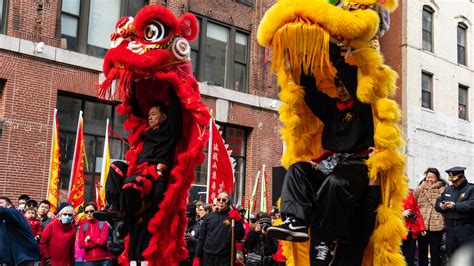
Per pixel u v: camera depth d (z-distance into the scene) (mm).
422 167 26438
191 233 10047
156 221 5129
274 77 21500
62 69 15914
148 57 5133
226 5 20500
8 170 14523
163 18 5230
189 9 19375
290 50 4340
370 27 4203
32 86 15250
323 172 4469
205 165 19078
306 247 4727
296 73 4742
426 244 10664
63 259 9508
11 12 15164
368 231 4281
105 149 13641
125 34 5277
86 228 10070
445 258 10547
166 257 5180
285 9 4273
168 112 5395
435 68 28047
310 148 4875
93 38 17109
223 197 8938
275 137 21203
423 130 26859
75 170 13258
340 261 4281
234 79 20766
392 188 4254
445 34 29000
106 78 5469
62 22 16484
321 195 4188
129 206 5078
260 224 10180
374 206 4262
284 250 4855
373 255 4266
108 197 5332
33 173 14977
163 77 5227
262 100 20938
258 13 21391
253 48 21141
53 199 13391
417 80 26984
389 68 4434
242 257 9797
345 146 4496
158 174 5285
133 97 5676
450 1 29391
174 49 5277
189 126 5449
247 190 20312
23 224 8930
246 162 20609
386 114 4238
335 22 4152
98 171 16875
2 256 8711
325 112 4754
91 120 16844
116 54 5234
